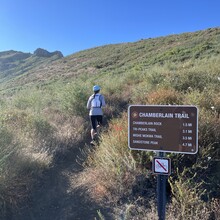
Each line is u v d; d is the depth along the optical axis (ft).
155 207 13.65
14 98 42.80
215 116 18.21
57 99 41.04
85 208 15.24
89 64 156.25
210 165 15.60
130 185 15.21
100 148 19.26
